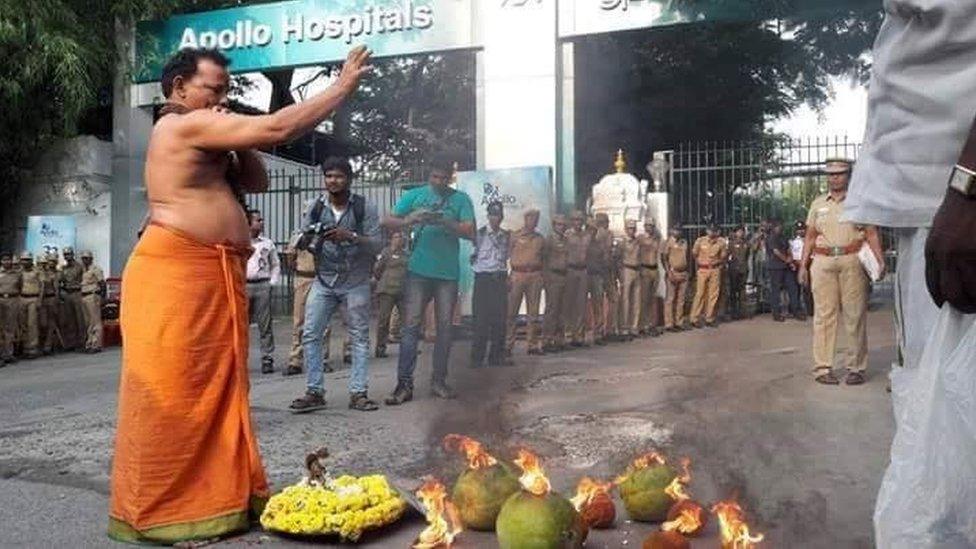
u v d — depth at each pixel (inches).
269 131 162.7
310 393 289.7
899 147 90.4
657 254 546.0
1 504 191.9
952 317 79.4
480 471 158.7
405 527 166.9
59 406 330.6
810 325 568.1
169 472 162.4
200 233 165.9
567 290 468.4
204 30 665.6
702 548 142.2
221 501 165.0
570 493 173.5
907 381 85.2
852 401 270.2
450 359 404.2
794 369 344.2
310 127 164.1
